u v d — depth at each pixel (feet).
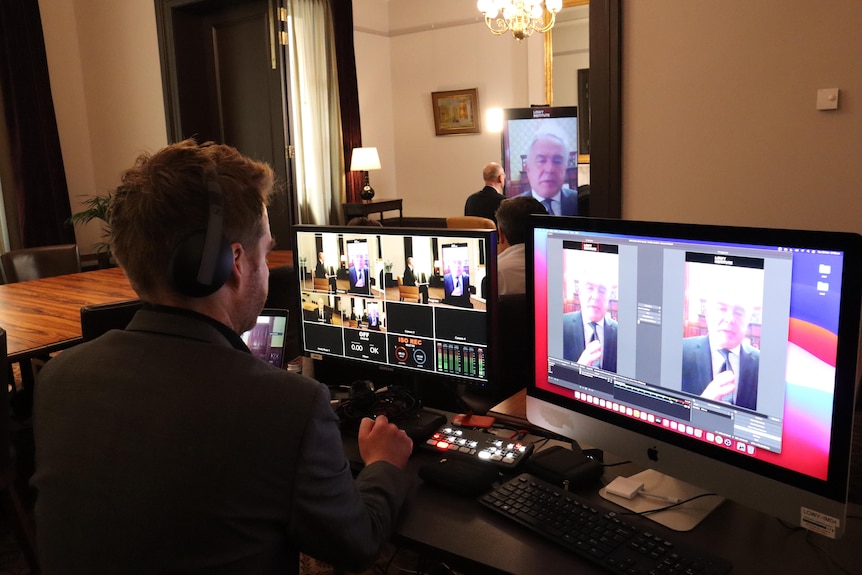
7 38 17.79
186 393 2.58
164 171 2.74
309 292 5.63
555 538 3.37
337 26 19.81
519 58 21.91
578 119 17.63
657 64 8.42
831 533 3.01
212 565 2.47
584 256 3.89
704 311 3.37
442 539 3.47
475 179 23.66
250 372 2.68
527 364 4.37
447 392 5.74
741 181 8.13
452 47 23.25
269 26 17.28
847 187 7.52
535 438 4.66
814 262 2.92
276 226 18.28
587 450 4.41
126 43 19.24
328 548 2.74
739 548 3.30
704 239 3.31
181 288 2.69
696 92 8.22
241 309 3.01
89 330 7.04
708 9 7.99
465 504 3.84
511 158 17.79
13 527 7.08
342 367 6.07
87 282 12.05
